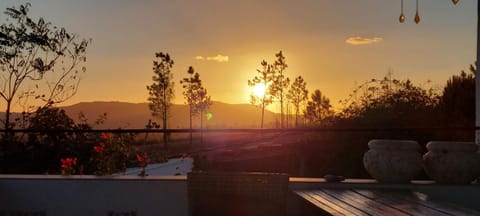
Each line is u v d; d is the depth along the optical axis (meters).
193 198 3.95
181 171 8.26
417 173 5.11
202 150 10.84
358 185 5.02
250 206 3.90
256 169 15.59
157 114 36.50
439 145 5.14
